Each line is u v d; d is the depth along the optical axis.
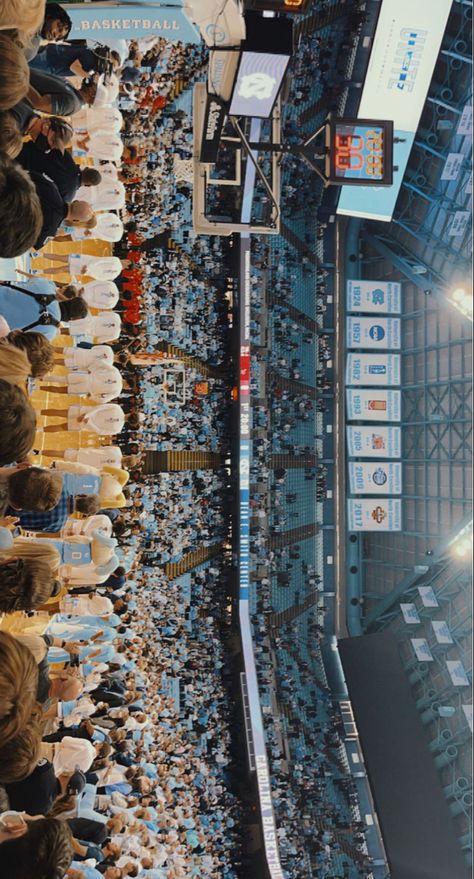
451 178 24.50
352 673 25.48
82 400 12.45
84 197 11.98
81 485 9.38
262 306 26.34
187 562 22.67
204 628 23.00
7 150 4.84
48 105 6.95
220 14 9.32
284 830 23.36
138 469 19.23
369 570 28.28
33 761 3.95
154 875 11.99
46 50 8.80
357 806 25.03
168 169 20.89
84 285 11.95
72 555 9.24
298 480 27.20
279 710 25.45
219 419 23.94
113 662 12.87
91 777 9.22
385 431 27.91
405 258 27.45
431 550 26.73
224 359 24.05
